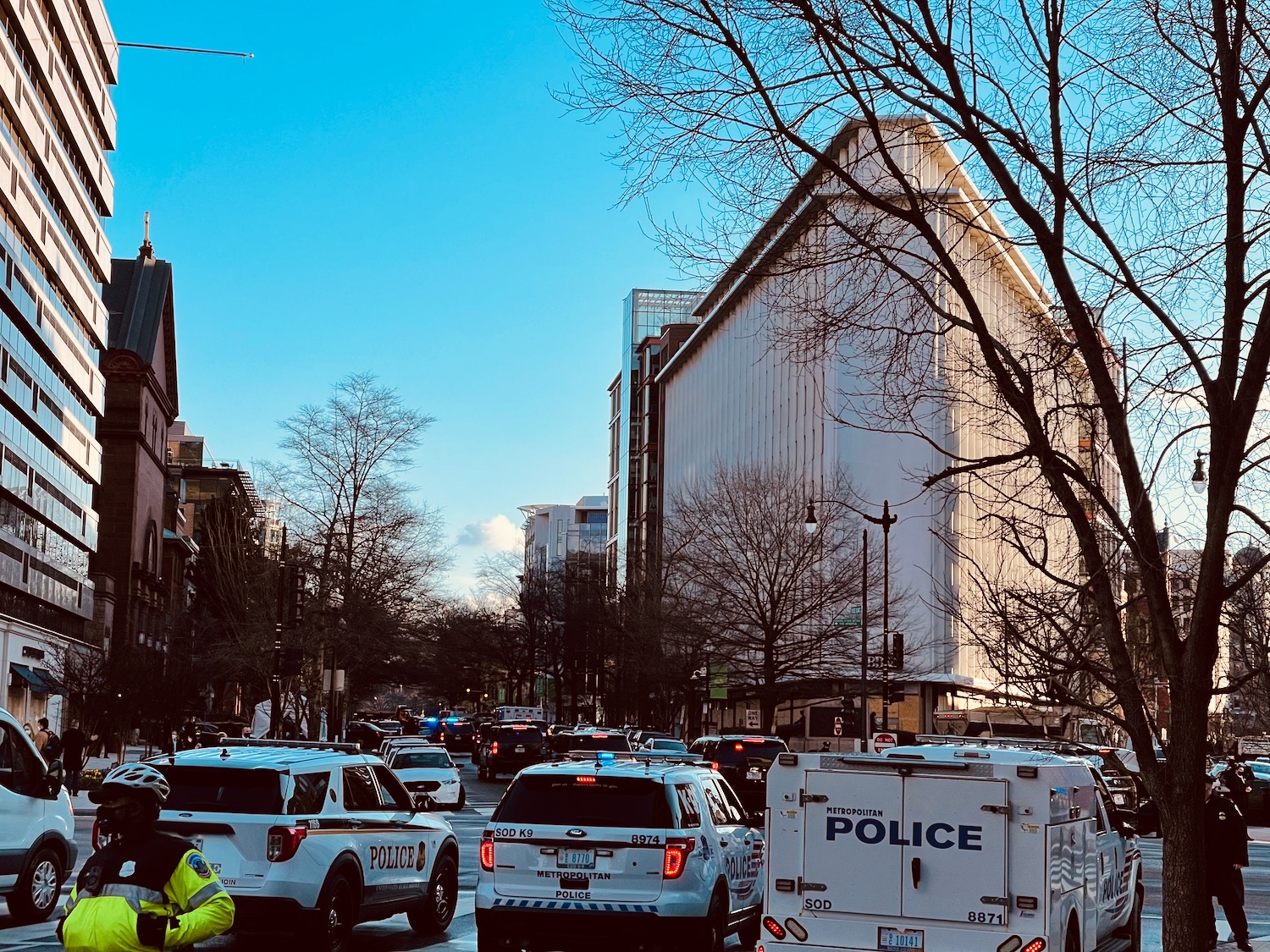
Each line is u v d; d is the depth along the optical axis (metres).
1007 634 10.38
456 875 16.58
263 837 12.88
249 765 13.15
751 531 57.69
